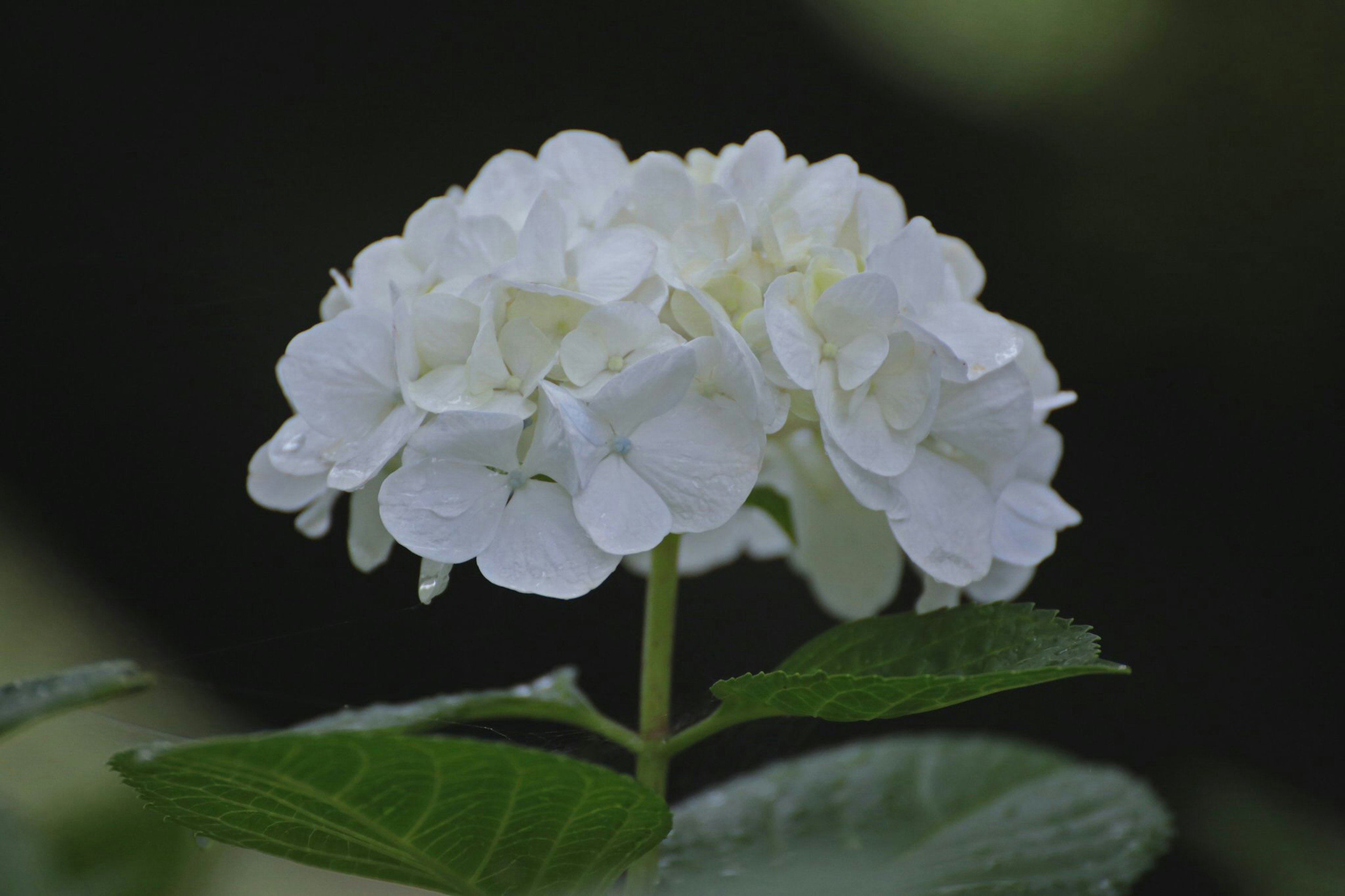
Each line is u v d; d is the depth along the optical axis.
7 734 0.71
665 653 0.81
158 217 1.26
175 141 1.48
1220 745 1.53
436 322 0.78
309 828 0.76
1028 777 0.90
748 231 0.79
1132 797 0.89
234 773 0.73
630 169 0.82
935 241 0.80
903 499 0.79
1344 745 1.50
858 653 0.80
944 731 1.47
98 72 1.46
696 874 0.86
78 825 0.71
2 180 1.32
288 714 0.83
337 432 0.78
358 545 0.80
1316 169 1.55
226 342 0.85
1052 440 0.84
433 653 0.85
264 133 1.54
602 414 0.77
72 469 0.86
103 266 0.85
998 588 0.84
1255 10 1.55
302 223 1.47
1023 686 0.75
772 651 1.41
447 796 0.75
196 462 0.86
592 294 0.78
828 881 0.82
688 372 0.77
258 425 0.86
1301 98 1.55
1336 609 1.56
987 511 0.80
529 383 0.77
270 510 0.87
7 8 1.45
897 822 0.89
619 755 0.84
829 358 0.79
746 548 1.03
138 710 0.81
